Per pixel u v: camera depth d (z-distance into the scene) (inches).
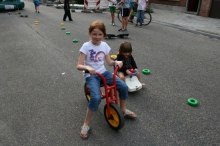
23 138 103.0
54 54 219.8
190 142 102.2
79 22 410.9
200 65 199.3
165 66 194.1
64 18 422.0
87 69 97.6
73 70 180.7
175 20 444.8
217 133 108.9
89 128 107.1
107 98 103.9
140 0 361.4
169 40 288.5
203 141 103.0
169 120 118.0
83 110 126.0
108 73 110.8
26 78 165.2
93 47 106.1
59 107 128.5
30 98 137.4
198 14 507.2
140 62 202.4
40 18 452.4
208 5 479.2
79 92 146.0
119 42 271.1
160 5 615.2
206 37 312.7
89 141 102.1
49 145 99.1
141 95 143.0
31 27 354.3
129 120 117.6
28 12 551.2
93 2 565.9
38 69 182.1
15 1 571.2
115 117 105.5
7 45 251.0
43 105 130.2
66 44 257.1
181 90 151.0
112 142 101.6
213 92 149.8
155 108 128.7
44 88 150.3
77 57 211.9
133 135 106.3
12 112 122.6
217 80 169.0
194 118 120.2
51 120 116.6
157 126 112.9
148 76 172.2
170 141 102.6
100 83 109.0
